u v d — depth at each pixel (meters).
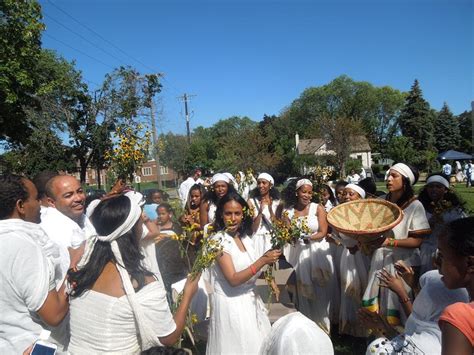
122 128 5.56
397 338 2.27
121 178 5.52
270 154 46.53
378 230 3.42
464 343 1.50
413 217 3.88
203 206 6.25
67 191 3.42
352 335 4.97
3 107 14.52
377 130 72.12
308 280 5.02
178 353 2.09
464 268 1.63
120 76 23.00
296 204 5.40
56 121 23.00
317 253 5.04
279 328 2.28
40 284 2.12
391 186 4.02
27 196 2.41
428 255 4.53
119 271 2.21
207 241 3.00
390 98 68.88
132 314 2.20
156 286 2.29
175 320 2.59
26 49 14.28
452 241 1.65
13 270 2.11
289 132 75.69
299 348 2.15
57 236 3.08
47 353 2.05
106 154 5.58
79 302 2.23
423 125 58.31
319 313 5.07
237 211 3.35
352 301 4.92
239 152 44.16
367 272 4.64
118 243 2.24
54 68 23.06
